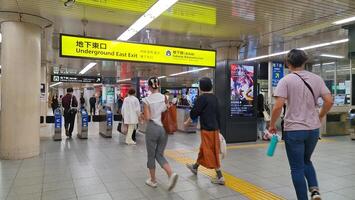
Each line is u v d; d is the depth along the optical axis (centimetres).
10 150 613
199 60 759
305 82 277
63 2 555
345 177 473
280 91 278
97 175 488
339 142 861
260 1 562
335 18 679
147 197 382
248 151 704
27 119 630
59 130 872
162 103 416
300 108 274
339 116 1035
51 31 812
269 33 827
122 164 567
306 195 272
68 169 529
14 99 618
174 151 704
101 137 948
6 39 623
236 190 409
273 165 559
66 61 1475
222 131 838
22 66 625
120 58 655
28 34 637
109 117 934
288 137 278
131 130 811
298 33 824
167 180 456
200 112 441
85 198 379
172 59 721
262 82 1395
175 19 662
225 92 833
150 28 762
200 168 529
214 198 377
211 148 438
